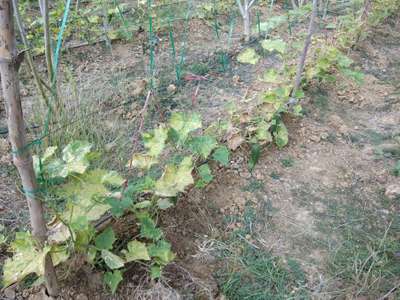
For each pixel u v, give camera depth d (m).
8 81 1.37
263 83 3.94
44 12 2.86
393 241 2.53
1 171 2.76
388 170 3.08
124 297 2.05
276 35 5.02
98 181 1.81
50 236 1.85
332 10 5.97
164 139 2.36
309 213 2.71
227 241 2.48
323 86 4.07
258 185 2.88
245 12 4.73
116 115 3.40
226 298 2.15
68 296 2.00
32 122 3.12
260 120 3.12
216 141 2.81
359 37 4.96
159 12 5.10
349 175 3.03
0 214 2.46
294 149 3.23
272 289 2.24
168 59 4.36
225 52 4.54
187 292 2.10
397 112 3.80
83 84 3.70
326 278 2.30
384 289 2.24
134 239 2.22
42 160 1.80
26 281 2.10
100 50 4.50
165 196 2.38
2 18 1.28
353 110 3.83
